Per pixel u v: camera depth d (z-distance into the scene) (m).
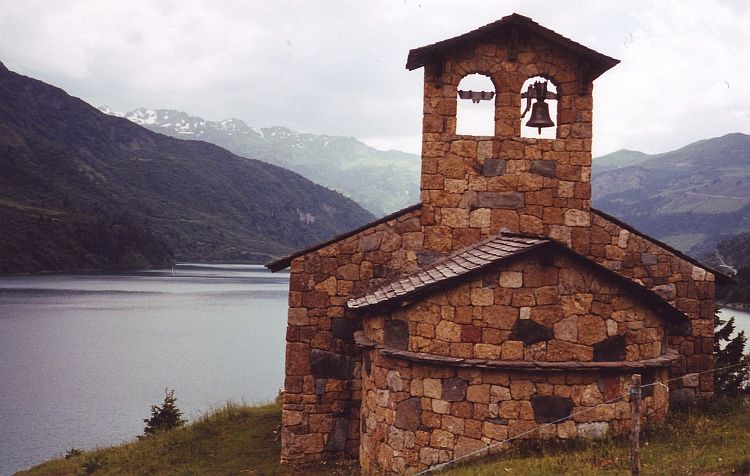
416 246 13.05
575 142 12.84
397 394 10.73
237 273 179.00
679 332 13.80
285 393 13.19
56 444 30.73
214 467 13.55
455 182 12.84
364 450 11.86
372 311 11.34
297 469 12.84
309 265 13.25
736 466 8.53
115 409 37.25
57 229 160.50
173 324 73.94
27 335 63.19
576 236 12.87
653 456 9.48
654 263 13.55
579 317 10.28
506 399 10.14
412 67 13.17
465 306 10.30
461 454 10.19
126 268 169.25
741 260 115.25
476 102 13.21
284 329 72.12
